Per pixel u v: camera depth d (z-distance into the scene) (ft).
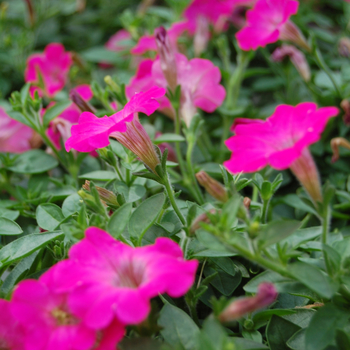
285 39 3.10
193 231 2.51
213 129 3.35
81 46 4.42
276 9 3.03
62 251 2.64
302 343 2.53
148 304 2.36
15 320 2.42
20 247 2.63
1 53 3.67
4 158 2.99
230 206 2.45
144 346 2.43
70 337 2.37
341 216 2.91
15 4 4.21
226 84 3.43
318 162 3.14
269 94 3.69
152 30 3.60
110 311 2.35
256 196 2.90
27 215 2.89
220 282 2.65
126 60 3.77
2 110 3.13
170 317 2.49
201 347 2.37
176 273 2.38
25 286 2.40
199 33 3.34
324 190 2.51
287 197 2.97
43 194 2.91
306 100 3.34
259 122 2.68
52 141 3.09
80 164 3.01
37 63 3.32
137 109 2.57
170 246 2.45
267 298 2.37
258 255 2.46
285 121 2.53
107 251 2.44
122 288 2.39
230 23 4.00
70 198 2.75
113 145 2.82
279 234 2.45
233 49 4.05
